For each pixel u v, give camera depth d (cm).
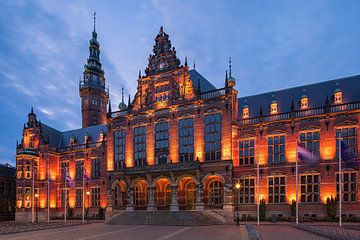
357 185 4353
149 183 5544
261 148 5119
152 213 4928
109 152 6384
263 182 5019
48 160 7438
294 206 4666
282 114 5053
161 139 5778
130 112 6203
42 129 7850
